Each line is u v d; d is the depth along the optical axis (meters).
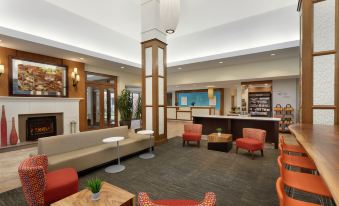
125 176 3.25
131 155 4.45
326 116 2.66
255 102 8.77
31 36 4.67
